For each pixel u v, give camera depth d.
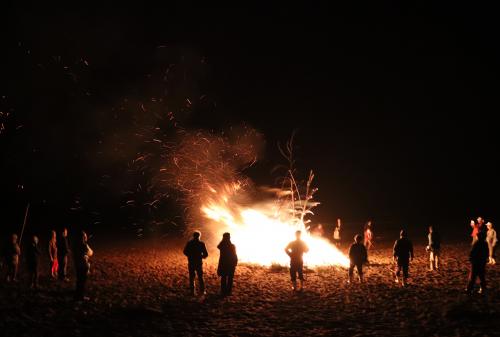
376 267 17.48
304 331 9.48
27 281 14.16
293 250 13.57
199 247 12.96
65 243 14.64
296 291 13.47
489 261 17.61
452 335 8.91
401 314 10.56
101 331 9.44
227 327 9.84
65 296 12.33
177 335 9.28
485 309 10.65
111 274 16.38
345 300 12.19
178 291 13.48
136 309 10.95
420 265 17.69
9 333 9.02
